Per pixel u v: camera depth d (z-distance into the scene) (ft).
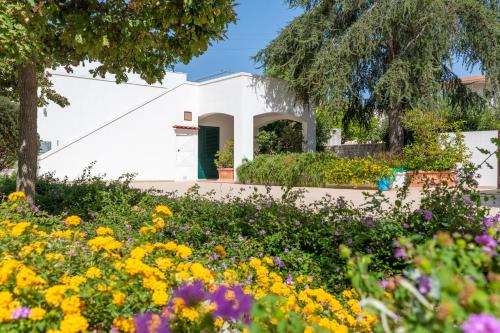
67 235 9.60
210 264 10.84
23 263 6.70
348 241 11.76
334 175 41.86
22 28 12.71
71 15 14.49
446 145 43.14
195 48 15.94
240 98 50.37
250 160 50.21
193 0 13.79
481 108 49.34
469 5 41.83
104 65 20.07
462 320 3.05
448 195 12.25
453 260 3.62
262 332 4.51
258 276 8.63
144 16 14.66
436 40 42.47
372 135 76.64
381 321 3.87
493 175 47.14
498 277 3.25
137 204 19.79
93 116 54.24
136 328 5.15
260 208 15.71
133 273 6.14
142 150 52.26
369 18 43.50
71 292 5.72
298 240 12.95
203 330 5.16
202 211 17.26
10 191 23.43
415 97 44.14
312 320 6.04
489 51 42.57
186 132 55.83
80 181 25.89
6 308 5.25
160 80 20.58
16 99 35.76
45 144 50.31
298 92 52.54
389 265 11.33
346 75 45.34
